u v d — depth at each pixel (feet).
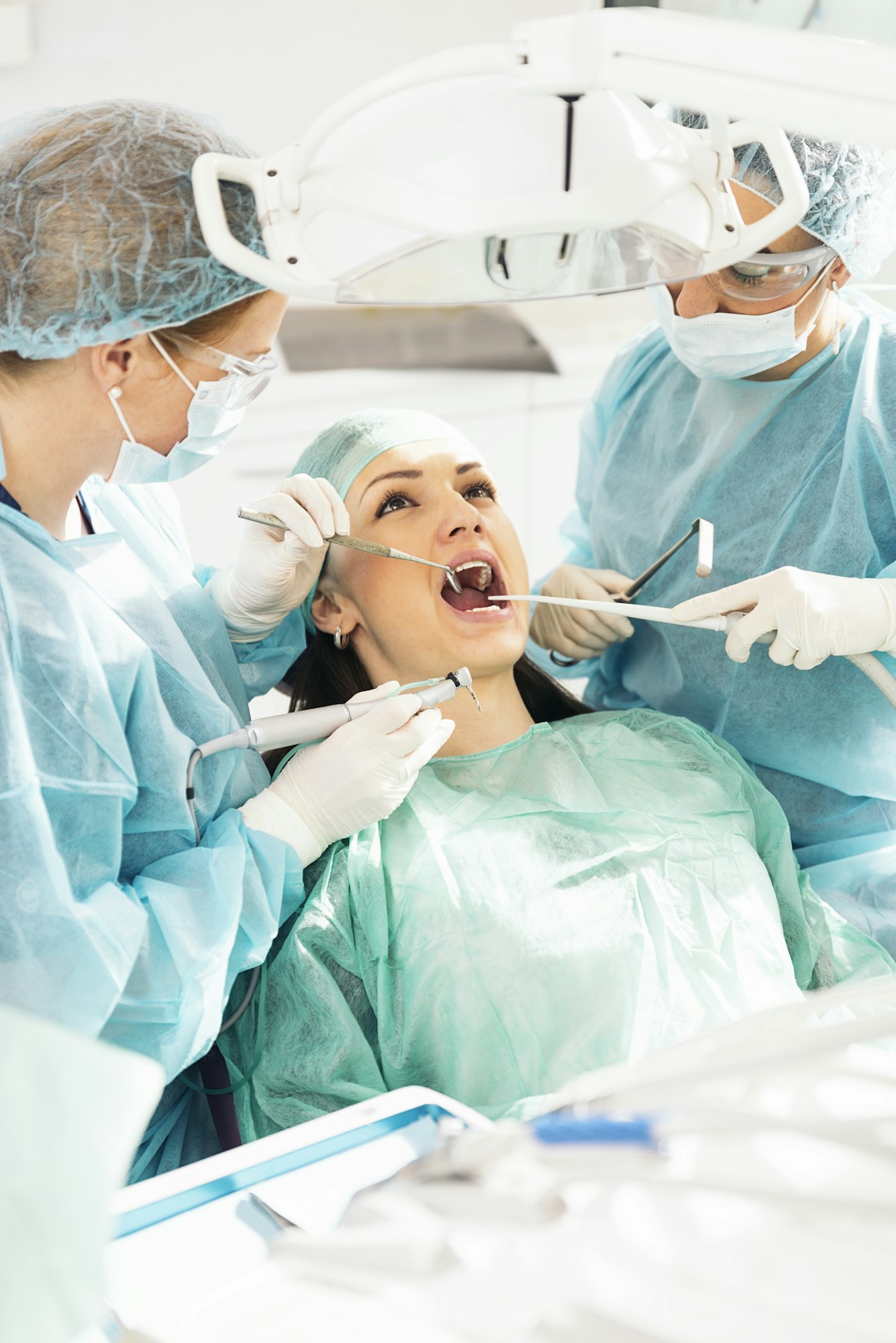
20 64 8.56
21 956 3.41
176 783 3.94
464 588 5.26
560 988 4.05
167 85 8.89
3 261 3.48
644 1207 1.90
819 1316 1.70
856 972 4.62
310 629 5.49
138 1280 2.39
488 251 2.69
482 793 4.75
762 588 4.51
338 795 4.17
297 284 2.80
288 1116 4.06
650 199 2.62
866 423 4.81
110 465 3.95
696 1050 2.19
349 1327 2.21
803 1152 1.88
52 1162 1.78
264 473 10.02
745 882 4.46
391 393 10.26
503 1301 1.88
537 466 10.61
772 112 2.43
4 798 3.40
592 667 6.31
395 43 9.00
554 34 2.53
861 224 4.20
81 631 3.69
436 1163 2.11
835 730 5.11
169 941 3.68
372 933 4.24
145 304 3.53
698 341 4.53
